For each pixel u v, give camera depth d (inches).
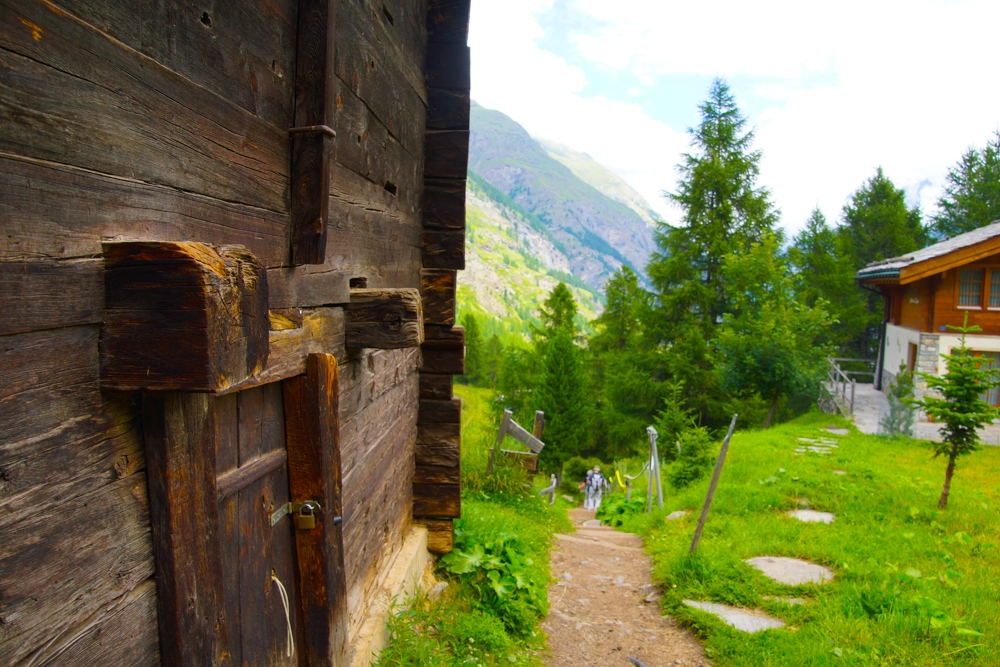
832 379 845.8
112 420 55.1
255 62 81.3
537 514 336.8
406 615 146.5
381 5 137.7
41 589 47.1
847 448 470.3
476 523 239.3
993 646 155.1
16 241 44.3
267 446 89.3
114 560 54.8
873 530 259.0
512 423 350.3
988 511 287.9
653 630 190.7
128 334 53.1
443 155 194.1
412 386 196.1
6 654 44.1
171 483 59.3
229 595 75.9
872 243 1194.0
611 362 901.8
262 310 66.4
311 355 95.7
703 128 908.0
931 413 295.7
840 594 190.1
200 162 68.5
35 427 46.6
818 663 151.2
